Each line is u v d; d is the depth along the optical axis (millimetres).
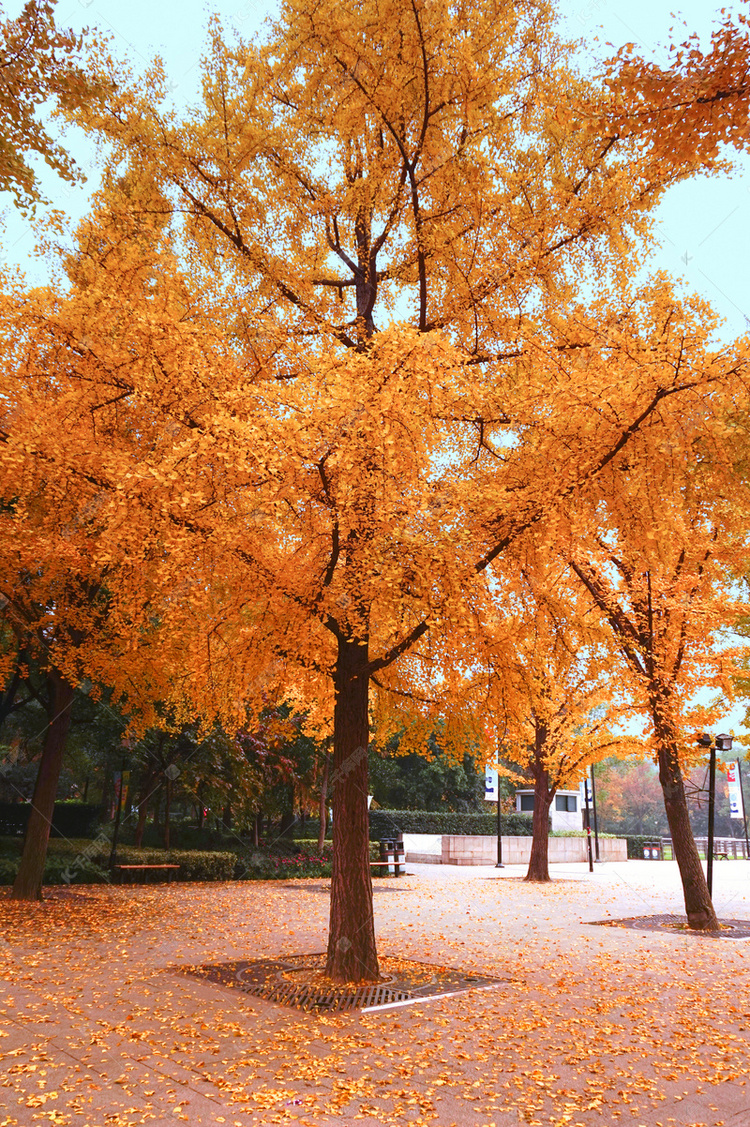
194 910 13000
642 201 7168
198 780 20688
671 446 6801
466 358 6594
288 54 8008
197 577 6785
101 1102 4332
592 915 13508
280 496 6324
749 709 12125
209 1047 5336
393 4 7293
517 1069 5105
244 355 8062
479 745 8875
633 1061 5348
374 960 7711
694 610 10438
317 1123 4148
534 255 7527
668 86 4293
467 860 29047
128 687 12211
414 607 6797
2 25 5184
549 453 6750
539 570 7641
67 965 7938
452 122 7820
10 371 7441
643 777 75688
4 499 10125
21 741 22297
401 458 6422
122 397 7207
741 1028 6262
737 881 22484
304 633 7434
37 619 11648
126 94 7820
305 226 8750
